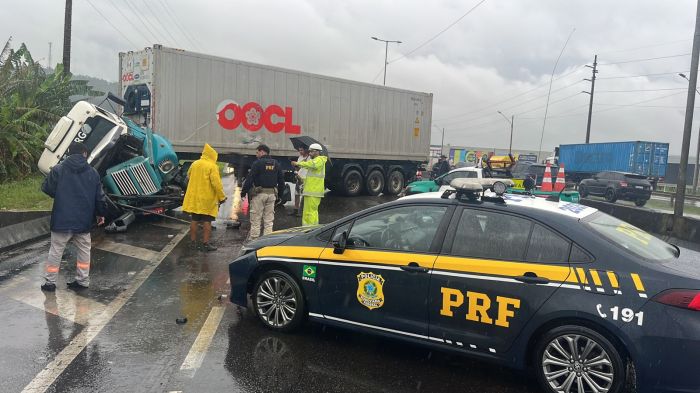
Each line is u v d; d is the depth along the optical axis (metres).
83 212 6.01
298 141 12.92
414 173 21.64
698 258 4.15
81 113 10.07
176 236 9.74
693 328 3.41
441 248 4.30
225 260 7.91
